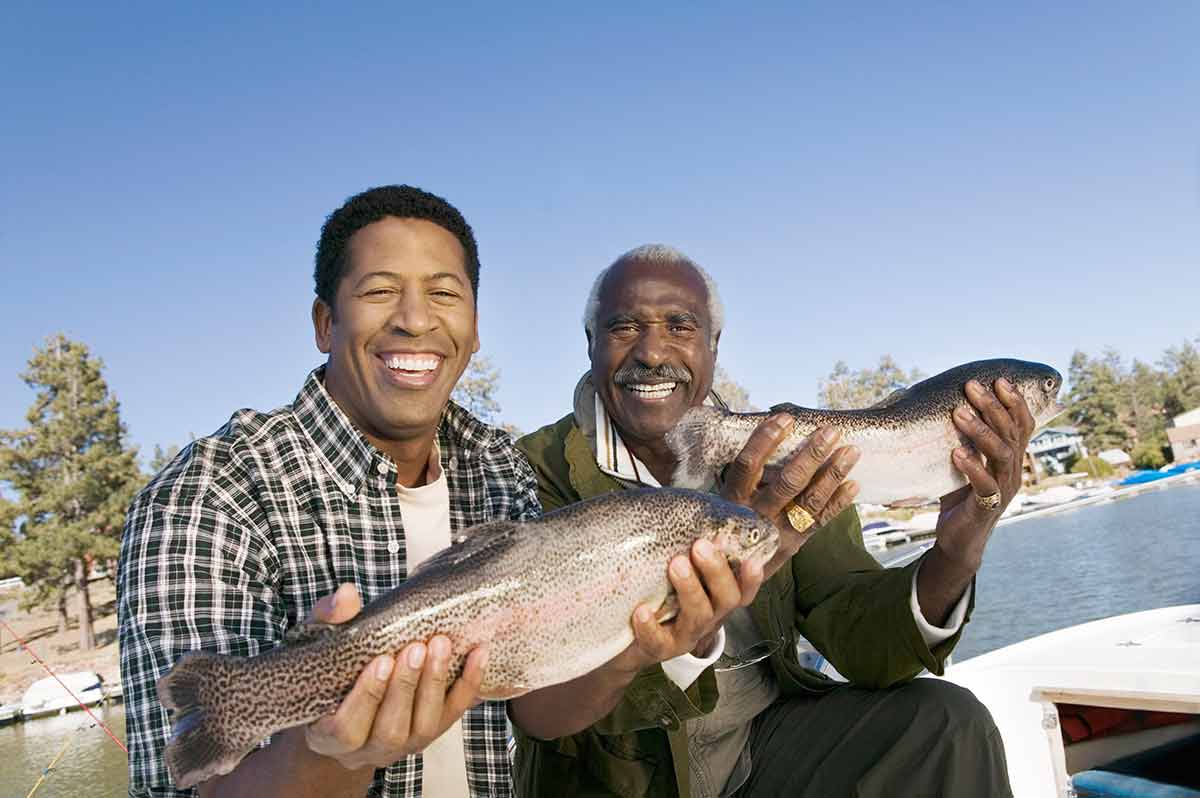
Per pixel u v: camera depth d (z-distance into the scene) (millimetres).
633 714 3695
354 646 2393
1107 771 4934
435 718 2305
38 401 47281
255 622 2922
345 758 2330
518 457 4109
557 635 2613
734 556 2768
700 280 4527
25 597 46688
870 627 4129
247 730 2342
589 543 2680
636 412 4395
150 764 2715
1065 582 23172
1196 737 5129
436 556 2611
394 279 3223
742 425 3852
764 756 4277
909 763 3715
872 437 3812
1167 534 30781
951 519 3881
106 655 42688
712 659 3518
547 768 4172
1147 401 113312
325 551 3195
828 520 3350
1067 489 57781
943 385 3963
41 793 18906
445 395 3381
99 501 46844
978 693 5383
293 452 3260
